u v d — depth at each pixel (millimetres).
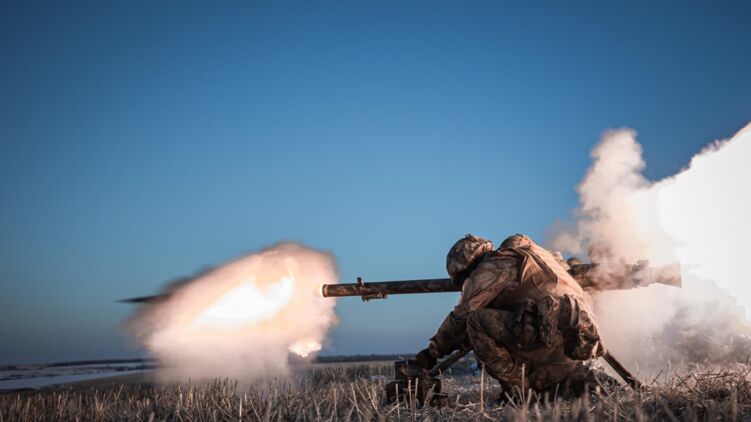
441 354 6348
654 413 4586
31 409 8664
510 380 5832
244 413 5938
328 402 6500
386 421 5086
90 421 7262
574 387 5871
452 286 7152
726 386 5410
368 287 7535
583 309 5379
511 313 5711
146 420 6516
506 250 6016
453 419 5109
